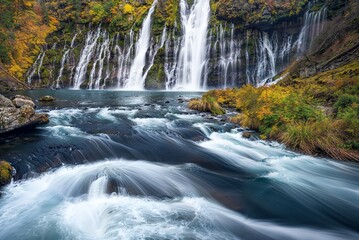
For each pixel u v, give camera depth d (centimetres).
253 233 466
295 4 3559
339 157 830
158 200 557
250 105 1305
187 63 4050
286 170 754
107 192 570
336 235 473
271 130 1040
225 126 1185
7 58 3506
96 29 4522
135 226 461
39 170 643
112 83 4200
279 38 3772
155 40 4134
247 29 3766
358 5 2322
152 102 2102
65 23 4634
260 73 3756
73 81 4209
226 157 834
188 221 483
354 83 1184
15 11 4088
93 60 4312
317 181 689
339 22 2512
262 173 732
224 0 3825
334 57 1888
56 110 1516
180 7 4278
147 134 1007
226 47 3838
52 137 901
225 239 441
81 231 450
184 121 1276
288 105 1080
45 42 4297
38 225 464
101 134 955
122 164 719
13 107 951
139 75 4100
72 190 577
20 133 952
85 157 744
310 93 1271
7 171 605
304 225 501
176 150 866
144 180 633
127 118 1322
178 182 641
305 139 912
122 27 4391
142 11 4472
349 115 911
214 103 1598
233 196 592
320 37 2712
